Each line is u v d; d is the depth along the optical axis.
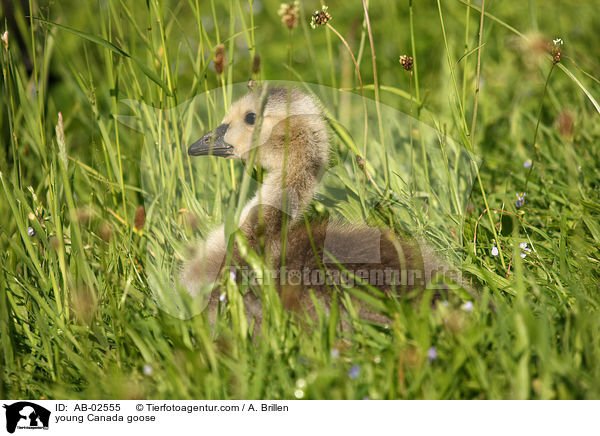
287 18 7.15
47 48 9.73
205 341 6.54
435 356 6.13
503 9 16.75
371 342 6.70
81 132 12.93
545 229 9.25
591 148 11.01
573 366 6.18
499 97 14.20
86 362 6.95
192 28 15.41
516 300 7.23
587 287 7.68
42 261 8.37
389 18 17.11
